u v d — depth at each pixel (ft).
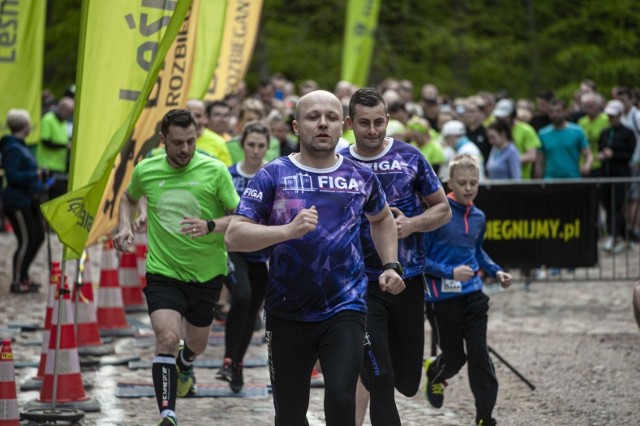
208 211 32.22
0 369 29.94
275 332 24.30
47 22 128.16
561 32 148.66
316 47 144.15
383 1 145.18
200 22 51.44
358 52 86.43
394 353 28.66
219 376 37.27
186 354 34.12
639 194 60.39
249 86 140.26
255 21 60.49
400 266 25.26
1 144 58.65
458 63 147.33
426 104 81.92
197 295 32.24
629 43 144.25
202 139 45.57
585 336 48.08
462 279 31.53
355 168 24.64
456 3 148.77
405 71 144.46
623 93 79.10
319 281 23.91
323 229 23.95
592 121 80.33
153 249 32.12
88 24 31.40
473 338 31.58
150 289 31.73
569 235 55.36
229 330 37.09
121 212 33.01
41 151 79.97
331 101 24.12
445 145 66.95
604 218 68.90
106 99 31.58
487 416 31.30
